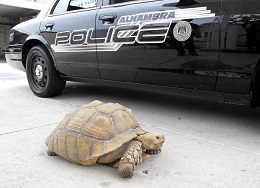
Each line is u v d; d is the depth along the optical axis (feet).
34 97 10.97
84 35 9.15
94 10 9.05
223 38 6.47
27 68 11.27
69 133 5.34
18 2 35.19
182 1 7.10
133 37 7.93
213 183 4.81
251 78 6.34
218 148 6.22
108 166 5.32
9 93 11.65
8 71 20.27
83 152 5.09
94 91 12.07
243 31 6.22
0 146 6.21
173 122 8.00
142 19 7.78
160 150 5.75
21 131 7.16
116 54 8.42
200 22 6.77
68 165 5.37
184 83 7.37
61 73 10.32
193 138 6.79
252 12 6.11
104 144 4.96
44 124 7.73
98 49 8.83
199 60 6.90
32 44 11.26
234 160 5.65
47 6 10.99
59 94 11.19
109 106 5.57
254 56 6.17
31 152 5.92
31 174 5.06
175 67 7.33
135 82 8.39
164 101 10.33
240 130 7.34
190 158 5.72
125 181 4.85
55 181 4.84
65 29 9.72
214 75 6.76
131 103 10.09
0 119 8.11
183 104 9.91
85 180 4.87
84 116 5.45
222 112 8.92
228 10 6.40
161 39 7.41
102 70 8.96
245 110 9.12
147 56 7.77
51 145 5.59
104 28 8.61
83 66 9.41
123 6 8.34
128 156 4.86
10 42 12.01
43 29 10.46
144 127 7.59
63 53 9.86
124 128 5.13
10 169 5.22
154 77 7.84
